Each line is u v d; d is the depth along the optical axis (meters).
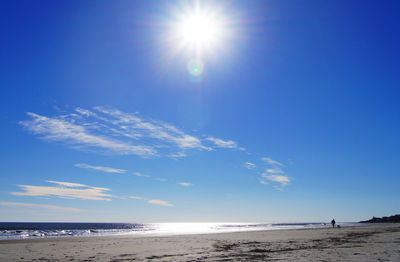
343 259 11.35
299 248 17.11
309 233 36.47
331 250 15.16
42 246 20.78
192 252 16.09
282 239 26.38
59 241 26.59
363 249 15.17
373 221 149.00
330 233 35.09
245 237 30.89
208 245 20.84
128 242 24.72
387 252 13.48
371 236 26.98
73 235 41.41
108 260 13.26
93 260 13.34
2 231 55.16
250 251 15.95
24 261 13.13
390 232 34.50
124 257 14.27
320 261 10.98
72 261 13.06
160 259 13.20
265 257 12.93
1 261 13.16
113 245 21.55
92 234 45.56
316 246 18.16
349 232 36.50
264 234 37.22
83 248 19.28
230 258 12.90
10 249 18.59
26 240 28.05
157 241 25.77
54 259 13.80
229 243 22.47
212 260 12.38
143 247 19.73
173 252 16.25
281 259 11.98
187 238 30.00
